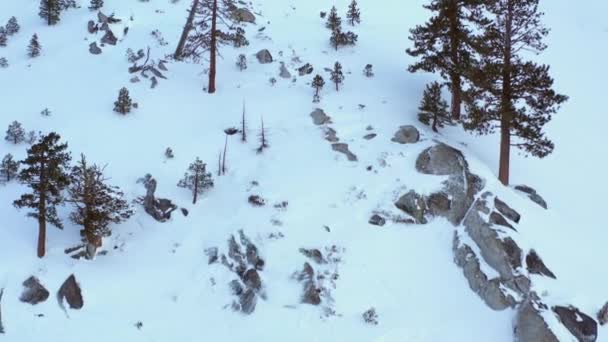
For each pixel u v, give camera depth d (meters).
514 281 16.12
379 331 15.66
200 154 23.83
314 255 17.94
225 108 27.78
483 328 15.60
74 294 16.66
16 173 21.69
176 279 17.70
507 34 21.36
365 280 17.34
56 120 26.33
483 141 25.70
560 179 24.05
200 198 21.34
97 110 27.20
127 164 22.80
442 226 19.33
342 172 22.00
